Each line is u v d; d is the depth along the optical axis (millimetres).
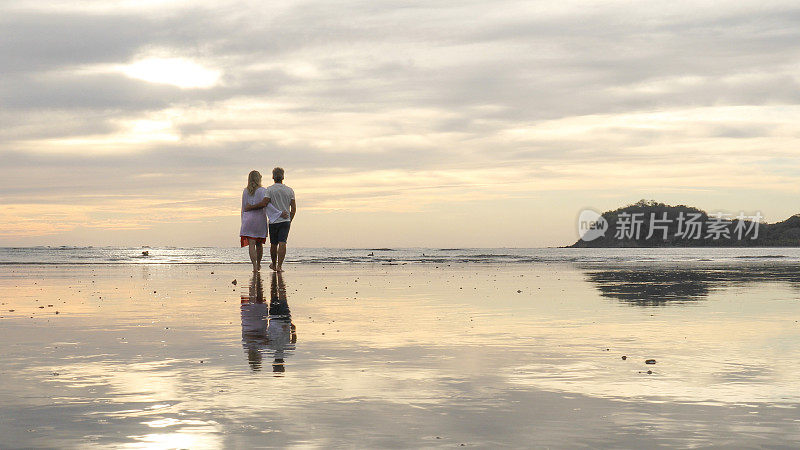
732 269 18297
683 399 3391
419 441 2709
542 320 6523
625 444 2688
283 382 3732
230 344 5027
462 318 6656
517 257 30922
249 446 2643
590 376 3920
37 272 15539
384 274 15000
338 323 6254
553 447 2650
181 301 8328
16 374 3934
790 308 7609
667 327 6035
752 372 4047
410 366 4195
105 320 6438
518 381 3781
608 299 8719
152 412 3113
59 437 2750
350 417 3041
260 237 14734
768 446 2670
